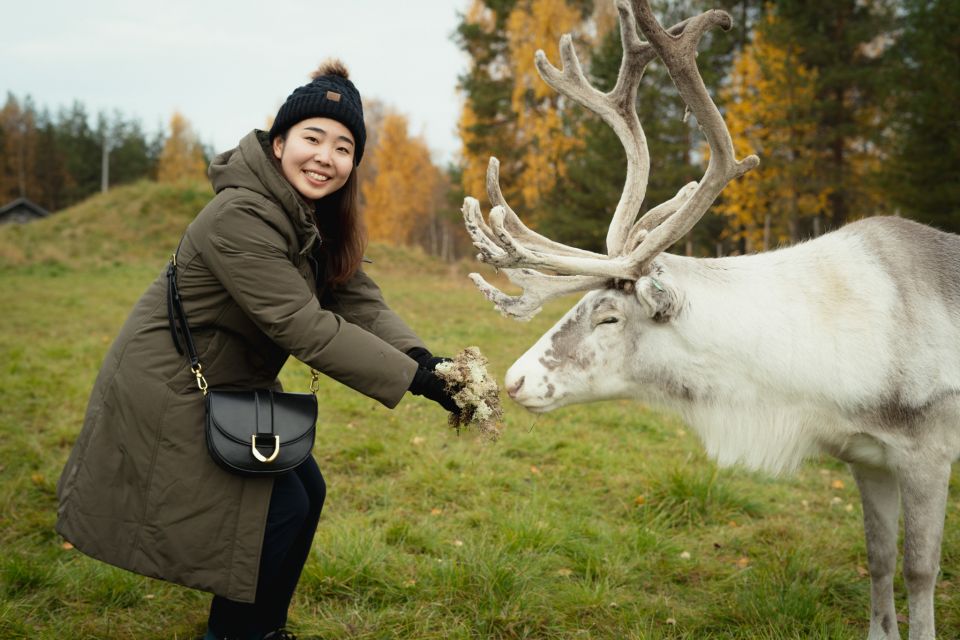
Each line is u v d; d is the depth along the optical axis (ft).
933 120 44.24
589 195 70.44
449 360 7.73
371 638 8.72
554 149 82.53
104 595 9.52
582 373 8.59
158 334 6.83
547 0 84.74
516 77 87.76
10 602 9.10
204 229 6.72
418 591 9.71
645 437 17.40
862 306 8.15
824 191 59.72
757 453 8.62
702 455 15.97
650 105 66.49
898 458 8.04
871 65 62.13
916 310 8.04
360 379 6.88
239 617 7.79
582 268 8.20
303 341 6.73
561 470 14.96
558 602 9.61
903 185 46.32
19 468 14.55
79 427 17.33
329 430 17.39
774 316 8.28
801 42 59.57
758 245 68.18
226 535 6.71
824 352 8.09
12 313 38.40
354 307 8.43
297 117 7.22
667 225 8.29
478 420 7.26
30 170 214.69
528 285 8.47
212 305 6.88
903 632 9.41
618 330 8.54
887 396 7.97
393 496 13.47
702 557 11.27
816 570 10.71
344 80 7.51
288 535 7.30
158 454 6.65
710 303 8.36
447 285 61.36
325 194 7.47
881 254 8.43
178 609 9.40
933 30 45.01
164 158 211.41
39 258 65.31
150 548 6.64
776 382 8.29
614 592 9.96
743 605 9.50
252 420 6.75
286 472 7.04
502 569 9.81
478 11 101.30
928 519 7.89
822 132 61.52
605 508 13.14
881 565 8.77
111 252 68.80
